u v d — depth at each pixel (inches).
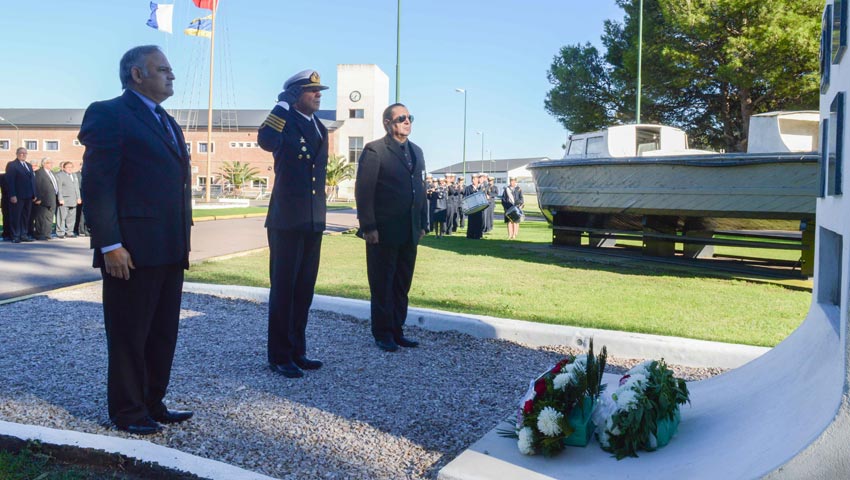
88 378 171.0
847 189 95.0
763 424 109.0
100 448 117.3
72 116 2834.6
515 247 641.0
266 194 2541.8
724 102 1056.8
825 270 134.2
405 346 217.0
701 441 120.0
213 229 812.6
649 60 1043.3
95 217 127.3
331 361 196.5
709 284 386.0
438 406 158.7
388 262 210.5
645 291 350.6
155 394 141.8
